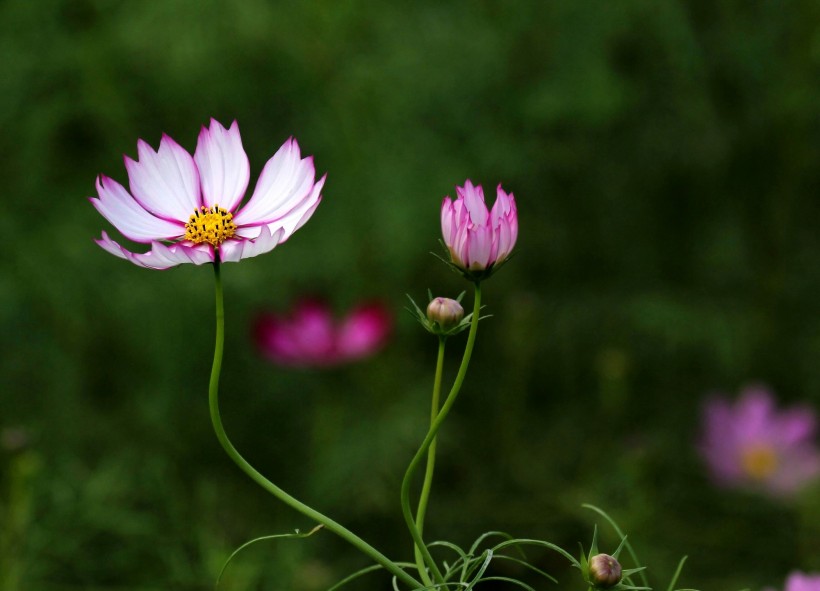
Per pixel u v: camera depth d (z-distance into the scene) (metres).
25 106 2.02
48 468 1.75
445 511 1.91
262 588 1.64
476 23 2.11
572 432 2.11
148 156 1.10
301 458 2.00
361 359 2.00
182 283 2.01
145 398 1.97
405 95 2.00
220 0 1.87
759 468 2.02
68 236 2.01
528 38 2.13
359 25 1.98
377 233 2.02
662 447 2.08
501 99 2.12
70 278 2.00
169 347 2.01
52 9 2.02
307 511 1.04
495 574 1.85
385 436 1.95
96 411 1.98
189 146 2.06
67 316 2.00
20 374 1.97
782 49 2.15
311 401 2.06
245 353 2.09
